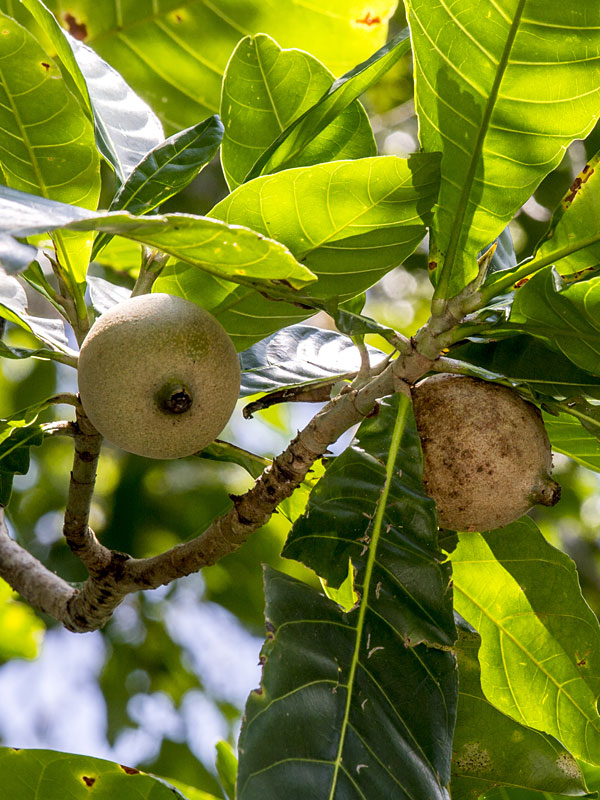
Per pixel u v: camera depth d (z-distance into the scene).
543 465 0.71
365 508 0.67
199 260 0.60
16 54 0.68
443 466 0.70
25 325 0.74
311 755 0.59
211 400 0.65
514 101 0.67
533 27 0.65
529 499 0.70
